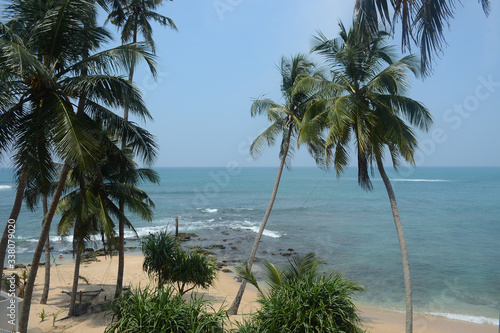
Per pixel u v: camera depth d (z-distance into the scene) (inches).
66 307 601.9
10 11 374.3
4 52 307.1
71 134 334.0
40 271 904.3
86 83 355.3
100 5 470.3
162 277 530.3
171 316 284.2
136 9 671.1
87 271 906.7
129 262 1015.6
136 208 593.9
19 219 1903.3
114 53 359.6
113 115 411.8
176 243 551.5
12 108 353.1
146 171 615.2
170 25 695.1
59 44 368.2
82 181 421.4
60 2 358.6
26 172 362.9
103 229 554.6
